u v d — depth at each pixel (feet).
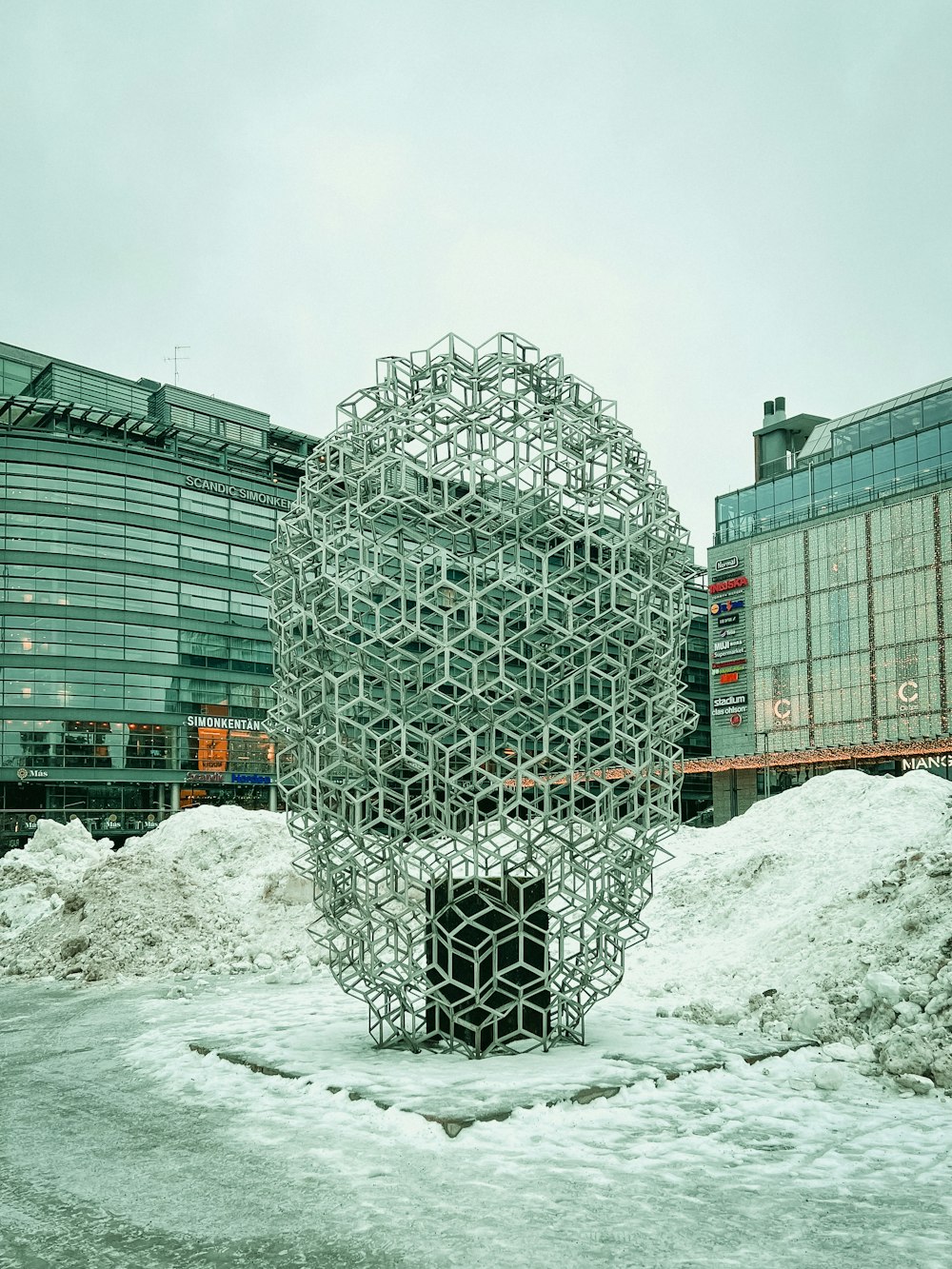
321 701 30.17
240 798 241.76
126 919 53.83
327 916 30.83
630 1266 16.56
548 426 30.01
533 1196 19.42
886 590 253.24
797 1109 24.58
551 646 28.89
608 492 30.73
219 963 50.21
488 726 28.32
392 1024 30.60
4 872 72.18
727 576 292.81
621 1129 23.18
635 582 31.14
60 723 215.92
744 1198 19.27
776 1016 33.06
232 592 242.58
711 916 47.93
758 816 63.31
